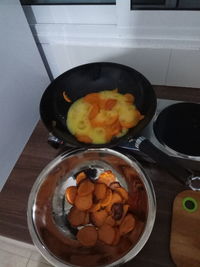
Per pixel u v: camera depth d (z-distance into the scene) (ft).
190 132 1.97
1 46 1.89
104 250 1.73
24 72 2.23
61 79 2.24
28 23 2.40
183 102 2.21
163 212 1.81
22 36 2.13
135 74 2.15
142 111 2.02
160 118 2.09
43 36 2.46
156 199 1.87
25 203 2.04
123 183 2.05
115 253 1.68
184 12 2.03
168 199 1.86
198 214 1.71
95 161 2.15
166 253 1.65
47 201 1.97
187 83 2.51
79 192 1.96
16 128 2.22
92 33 2.36
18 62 2.12
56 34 2.43
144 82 2.10
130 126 1.96
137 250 1.55
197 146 1.88
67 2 2.29
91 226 1.85
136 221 1.77
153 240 1.70
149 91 2.04
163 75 2.50
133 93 2.16
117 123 2.00
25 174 2.19
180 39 2.17
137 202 1.88
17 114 2.20
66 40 2.45
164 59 2.34
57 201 2.01
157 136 1.97
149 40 2.24
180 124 2.03
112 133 1.95
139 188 1.89
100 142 1.92
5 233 1.91
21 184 2.15
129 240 1.71
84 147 1.90
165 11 2.06
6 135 2.10
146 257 1.66
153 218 1.63
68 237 1.85
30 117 2.41
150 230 1.59
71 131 2.03
